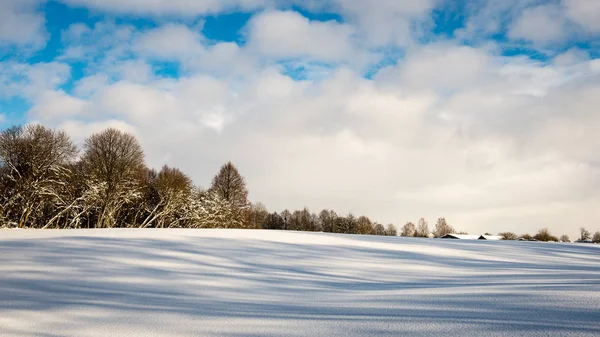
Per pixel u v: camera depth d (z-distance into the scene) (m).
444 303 6.01
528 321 4.37
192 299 7.57
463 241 27.75
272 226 98.69
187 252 14.97
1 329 5.13
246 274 11.46
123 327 5.18
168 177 52.62
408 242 24.39
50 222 39.22
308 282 10.46
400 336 4.12
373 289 9.12
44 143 38.47
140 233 20.55
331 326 4.83
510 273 12.27
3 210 36.25
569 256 20.48
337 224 100.94
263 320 5.42
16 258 12.16
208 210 53.62
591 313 4.56
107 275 10.22
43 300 7.12
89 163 43.25
